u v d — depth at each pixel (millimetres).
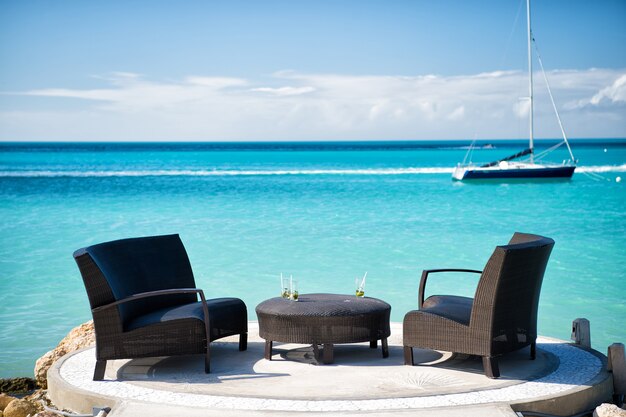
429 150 110812
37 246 15859
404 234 17516
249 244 15789
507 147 130250
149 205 25562
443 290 11109
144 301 6473
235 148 122062
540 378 5695
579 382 5574
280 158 77625
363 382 5594
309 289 11180
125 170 55406
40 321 9500
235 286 11500
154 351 5766
